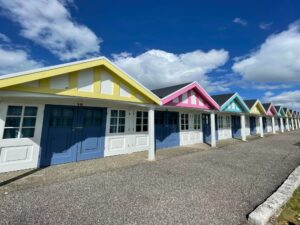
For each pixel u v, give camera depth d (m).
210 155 7.97
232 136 16.03
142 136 8.71
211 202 3.44
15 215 2.90
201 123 12.44
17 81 4.12
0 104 5.05
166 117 10.01
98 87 5.68
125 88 6.38
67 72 4.90
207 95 9.84
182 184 4.36
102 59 5.62
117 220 2.81
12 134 5.26
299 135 18.77
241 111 13.72
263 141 13.42
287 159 7.25
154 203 3.37
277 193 3.69
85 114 6.80
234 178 4.84
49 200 3.43
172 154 8.11
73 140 6.46
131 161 6.63
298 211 3.21
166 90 9.65
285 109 28.17
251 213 2.87
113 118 7.63
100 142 7.18
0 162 5.02
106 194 3.74
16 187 4.03
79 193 3.77
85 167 5.75
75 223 2.72
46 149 5.87
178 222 2.78
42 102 5.82
